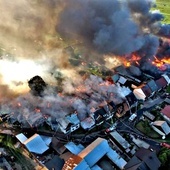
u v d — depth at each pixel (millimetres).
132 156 40219
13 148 39906
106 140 40219
